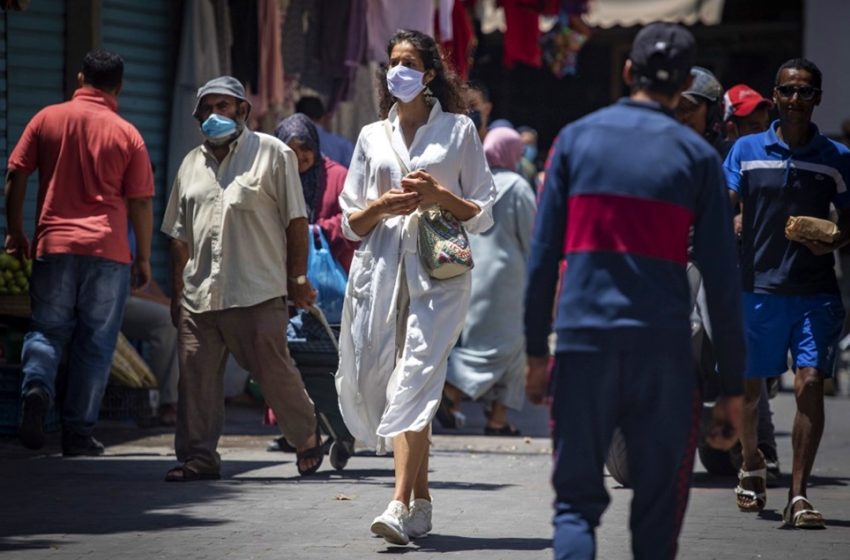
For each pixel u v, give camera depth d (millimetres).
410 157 17297
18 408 26125
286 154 21531
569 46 51656
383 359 17250
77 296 23781
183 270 21719
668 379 11766
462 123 17453
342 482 21266
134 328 28797
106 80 24000
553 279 12039
